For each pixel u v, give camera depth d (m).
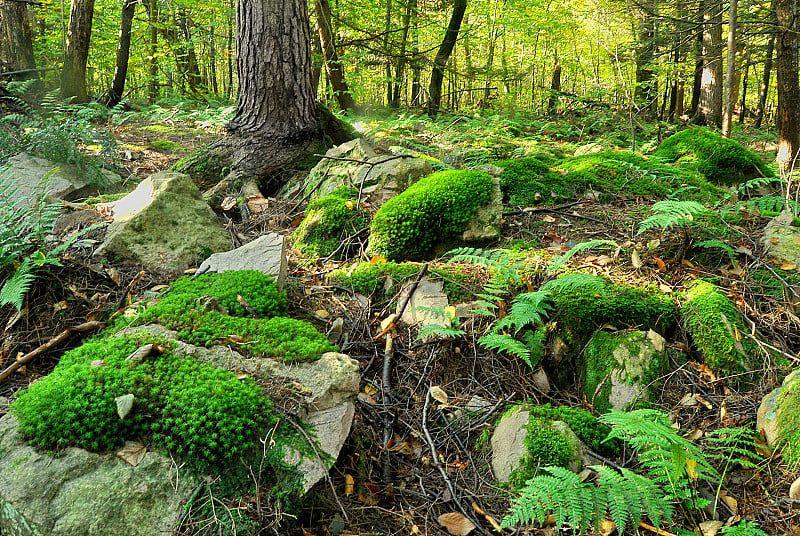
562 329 3.85
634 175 5.77
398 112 15.86
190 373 2.87
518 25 18.50
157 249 4.31
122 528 2.32
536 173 5.64
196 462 2.54
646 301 3.90
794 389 3.09
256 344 3.20
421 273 4.24
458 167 6.46
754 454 2.87
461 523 2.77
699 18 13.76
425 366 3.69
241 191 6.11
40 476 2.39
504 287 4.09
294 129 6.41
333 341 3.79
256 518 2.46
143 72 18.38
